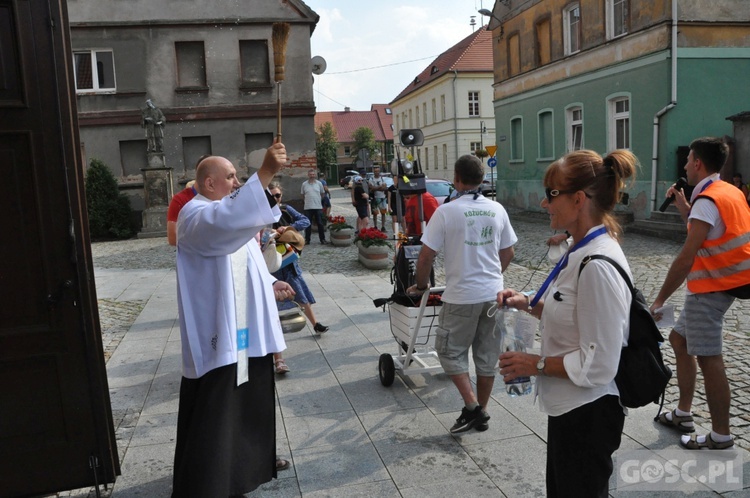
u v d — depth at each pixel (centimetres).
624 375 206
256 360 312
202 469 286
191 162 2038
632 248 1338
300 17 2008
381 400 466
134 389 511
